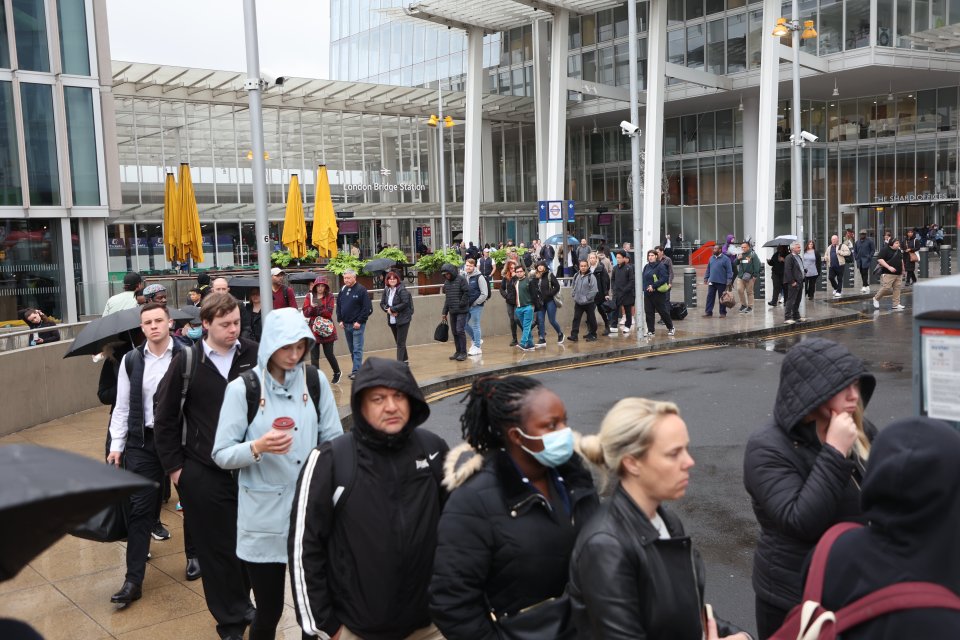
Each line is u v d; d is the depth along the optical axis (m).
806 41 36.41
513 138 45.44
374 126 39.69
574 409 11.36
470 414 2.95
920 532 2.01
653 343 17.16
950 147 41.44
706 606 2.67
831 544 2.24
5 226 18.53
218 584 4.77
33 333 10.88
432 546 3.39
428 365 15.34
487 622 2.82
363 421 3.35
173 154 34.00
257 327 11.98
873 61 34.31
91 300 19.67
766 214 27.23
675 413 2.50
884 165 43.41
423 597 3.40
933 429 2.02
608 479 2.78
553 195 33.09
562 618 2.75
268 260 10.05
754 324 19.66
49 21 18.78
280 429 3.92
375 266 17.69
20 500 1.27
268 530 4.15
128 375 5.65
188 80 31.81
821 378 3.08
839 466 3.00
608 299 19.16
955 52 35.97
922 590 1.98
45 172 18.89
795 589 3.15
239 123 35.72
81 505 1.37
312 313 13.14
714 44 38.81
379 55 48.84
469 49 33.16
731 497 7.40
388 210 39.75
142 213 32.56
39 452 1.49
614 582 2.38
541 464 2.86
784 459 3.19
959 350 2.83
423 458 3.43
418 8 30.52
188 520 4.80
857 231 44.19
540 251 30.94
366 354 16.91
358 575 3.32
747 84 37.31
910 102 42.31
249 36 9.88
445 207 37.47
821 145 43.88
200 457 4.75
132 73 30.25
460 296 15.64
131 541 5.48
